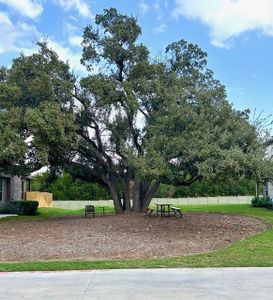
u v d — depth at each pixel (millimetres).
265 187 34844
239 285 7852
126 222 18812
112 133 22688
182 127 18562
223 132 17250
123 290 7535
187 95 20344
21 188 36406
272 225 18688
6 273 9109
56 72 20734
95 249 12305
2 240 14484
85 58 22047
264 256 10875
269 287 7680
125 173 24188
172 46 23734
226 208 31078
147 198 23578
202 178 19125
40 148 18484
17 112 18406
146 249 12281
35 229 17672
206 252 11703
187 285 7883
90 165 24328
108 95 20438
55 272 9156
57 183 44844
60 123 18344
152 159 18000
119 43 21859
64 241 13883
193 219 20719
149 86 21000
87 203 42781
